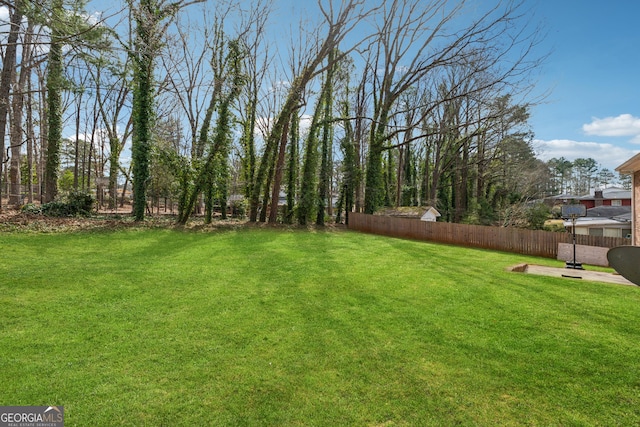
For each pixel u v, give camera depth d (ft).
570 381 9.53
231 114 49.67
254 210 60.03
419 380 9.50
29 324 12.66
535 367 10.30
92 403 8.06
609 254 15.57
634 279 14.75
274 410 8.04
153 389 8.74
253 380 9.33
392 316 14.87
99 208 78.48
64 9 27.02
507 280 22.70
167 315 14.24
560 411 8.18
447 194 99.76
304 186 62.49
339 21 52.39
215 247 33.42
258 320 14.01
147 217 52.06
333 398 8.57
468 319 14.57
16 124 54.75
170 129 68.33
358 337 12.46
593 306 16.67
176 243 34.40
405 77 66.13
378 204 73.72
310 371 9.90
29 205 45.44
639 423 7.75
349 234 55.26
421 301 17.28
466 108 82.74
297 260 28.48
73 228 37.11
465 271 25.81
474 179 101.24
